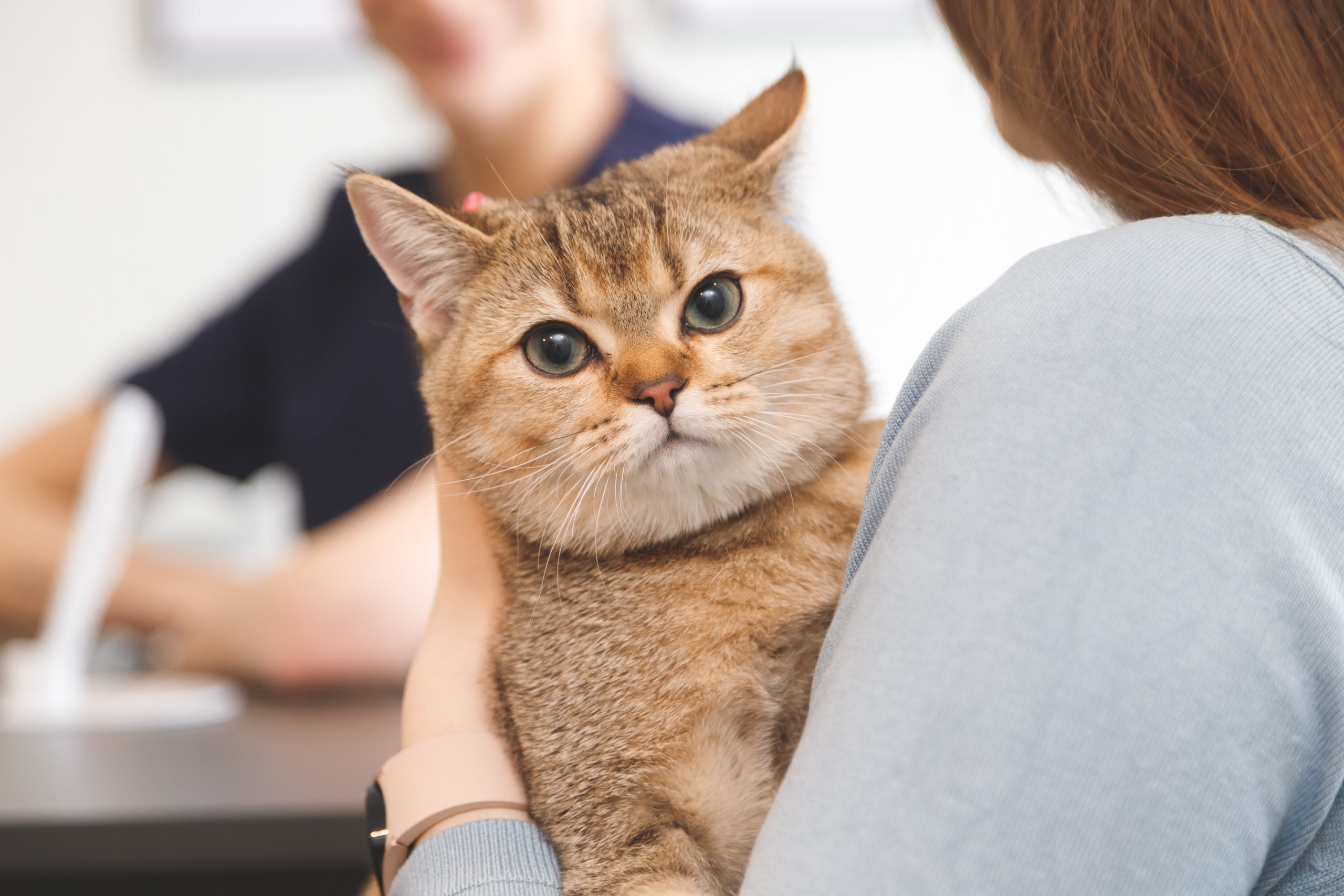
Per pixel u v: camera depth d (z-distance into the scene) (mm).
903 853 579
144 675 2678
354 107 3633
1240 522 600
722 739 1027
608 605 1105
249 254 3693
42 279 3723
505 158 2520
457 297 1272
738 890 1015
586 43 2494
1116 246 706
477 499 1235
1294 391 632
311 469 2625
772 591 1058
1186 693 578
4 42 3629
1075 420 635
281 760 1636
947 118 3281
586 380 1149
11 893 1476
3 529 2502
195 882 1496
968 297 3252
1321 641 596
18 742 1835
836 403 1173
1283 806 610
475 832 984
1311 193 780
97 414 2670
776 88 1404
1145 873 567
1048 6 871
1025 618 601
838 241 3305
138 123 3662
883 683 623
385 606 2244
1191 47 807
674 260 1146
